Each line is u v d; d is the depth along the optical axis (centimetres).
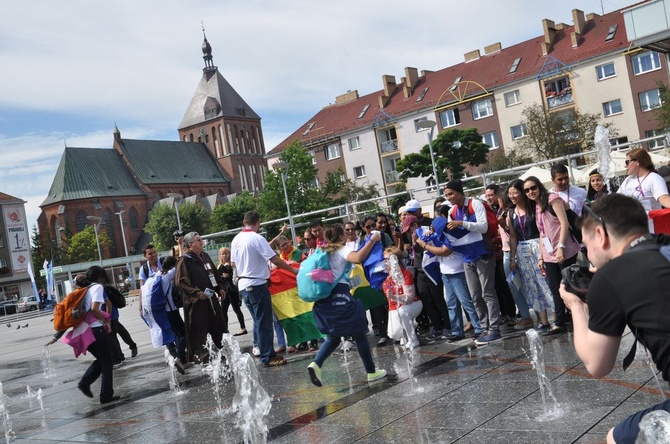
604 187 1066
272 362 964
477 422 534
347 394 707
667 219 615
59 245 10594
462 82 7112
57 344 2127
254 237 958
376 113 7994
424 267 980
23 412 933
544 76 6619
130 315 3266
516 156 5909
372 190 6819
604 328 273
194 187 12475
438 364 793
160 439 646
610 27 6544
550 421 509
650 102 6103
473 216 882
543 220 842
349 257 732
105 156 11869
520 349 798
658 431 260
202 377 982
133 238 11512
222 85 13575
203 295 1003
